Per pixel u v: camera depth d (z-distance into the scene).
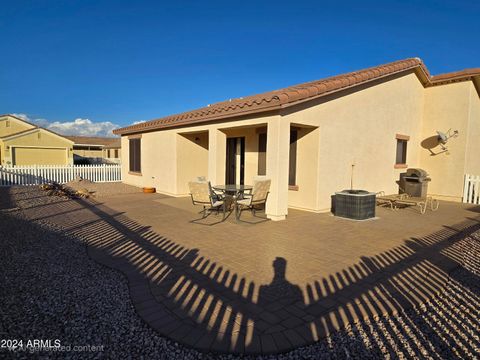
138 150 14.96
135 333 2.88
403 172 12.02
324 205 8.95
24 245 5.45
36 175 15.89
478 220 8.29
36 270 4.34
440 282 4.12
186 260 4.79
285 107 7.18
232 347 2.65
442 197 12.50
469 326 3.12
